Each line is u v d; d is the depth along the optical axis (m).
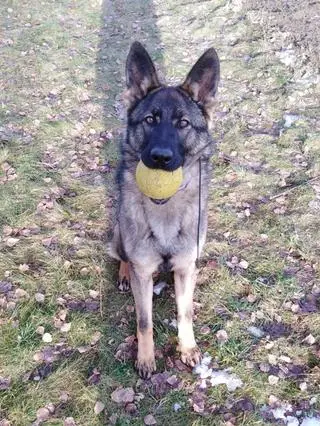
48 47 1.61
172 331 0.75
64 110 1.30
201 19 1.81
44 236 0.91
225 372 0.69
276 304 0.79
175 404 0.65
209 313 0.78
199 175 0.67
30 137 1.18
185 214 0.66
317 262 0.86
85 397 0.65
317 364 0.69
